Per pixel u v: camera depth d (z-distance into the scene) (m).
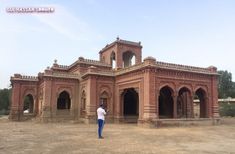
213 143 11.58
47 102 26.34
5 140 12.07
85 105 26.50
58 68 32.59
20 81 31.75
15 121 29.48
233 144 11.30
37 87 32.50
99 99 25.58
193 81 23.36
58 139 12.54
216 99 24.42
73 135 14.37
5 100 60.25
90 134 14.93
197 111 41.44
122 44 30.56
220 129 18.89
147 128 19.28
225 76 71.38
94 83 25.41
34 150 9.28
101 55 34.59
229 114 41.56
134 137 13.62
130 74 23.61
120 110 25.52
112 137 13.55
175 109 21.77
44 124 23.59
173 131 17.06
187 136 14.25
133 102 28.59
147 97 20.28
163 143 11.45
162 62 21.62
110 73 26.58
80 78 28.48
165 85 21.47
